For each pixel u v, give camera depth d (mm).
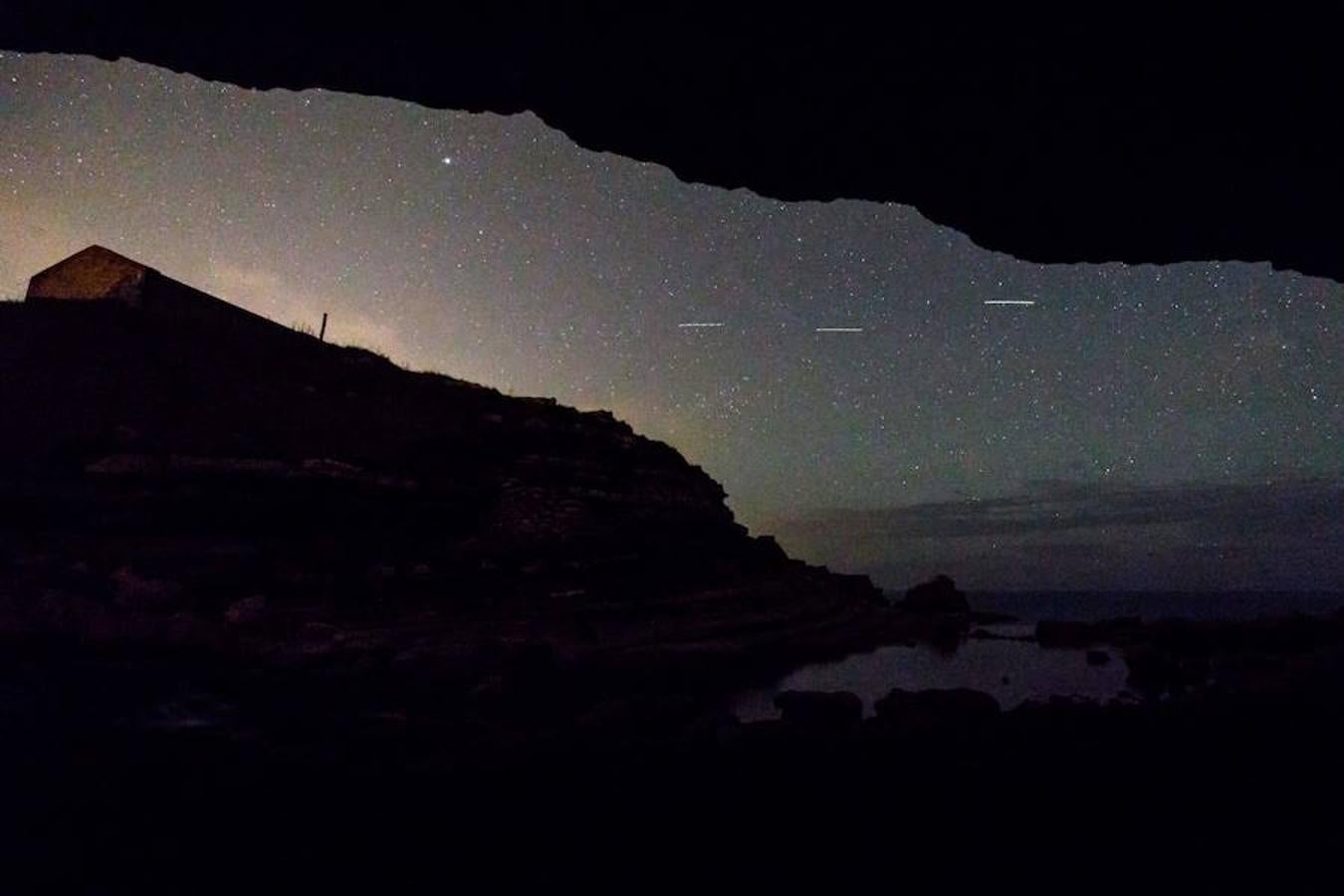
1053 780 7000
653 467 27469
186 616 12320
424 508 19594
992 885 5047
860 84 6812
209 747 7145
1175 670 15797
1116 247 8570
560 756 7812
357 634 14000
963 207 8203
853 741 8375
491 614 17078
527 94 7301
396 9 6465
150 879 4715
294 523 16969
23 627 10383
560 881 5055
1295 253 8539
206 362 18438
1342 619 21219
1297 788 6723
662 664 15555
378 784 6609
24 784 5785
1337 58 5867
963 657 19516
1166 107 6633
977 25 6125
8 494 14008
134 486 15227
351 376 21594
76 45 7105
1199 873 5180
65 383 16125
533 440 24141
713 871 5262
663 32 6504
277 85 7449
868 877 5148
